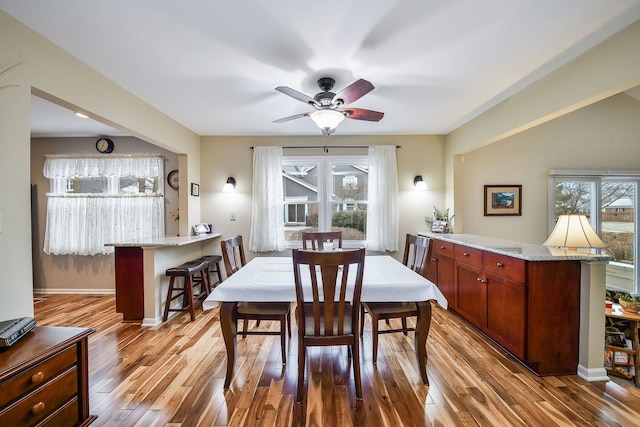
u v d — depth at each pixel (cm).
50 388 127
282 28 171
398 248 417
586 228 229
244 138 420
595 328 200
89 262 412
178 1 149
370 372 209
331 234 305
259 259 283
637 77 169
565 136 402
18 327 135
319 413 168
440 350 242
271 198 409
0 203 156
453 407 172
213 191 420
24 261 167
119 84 246
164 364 221
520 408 171
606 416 164
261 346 251
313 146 419
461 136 372
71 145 414
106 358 230
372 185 410
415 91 263
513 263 221
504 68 221
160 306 314
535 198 403
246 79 237
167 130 332
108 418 163
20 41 166
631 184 414
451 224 396
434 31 175
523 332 209
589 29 174
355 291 177
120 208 405
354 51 196
